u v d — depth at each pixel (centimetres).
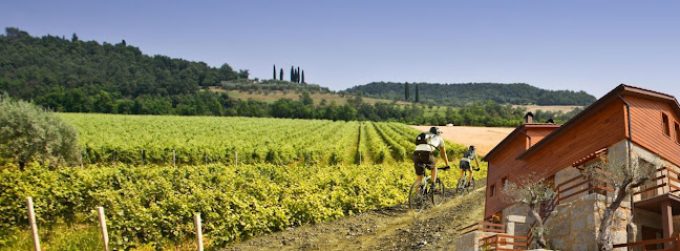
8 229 2139
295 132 6950
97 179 2628
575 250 1631
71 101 11506
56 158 3659
